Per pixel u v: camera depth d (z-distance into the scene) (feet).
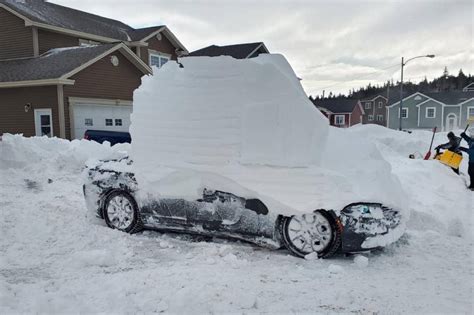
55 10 81.46
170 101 18.67
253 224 17.02
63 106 58.23
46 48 70.54
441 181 34.04
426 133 78.28
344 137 19.71
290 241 16.63
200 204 17.99
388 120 199.00
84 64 59.72
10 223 20.61
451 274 14.64
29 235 19.02
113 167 20.74
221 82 17.62
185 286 13.24
